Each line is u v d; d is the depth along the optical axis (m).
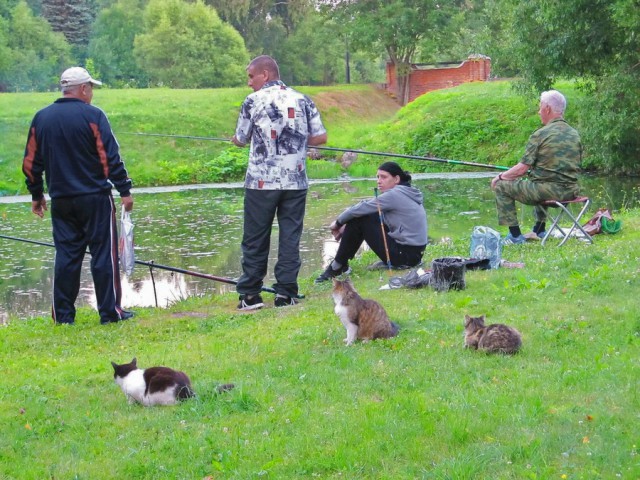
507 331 7.20
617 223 10.98
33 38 54.56
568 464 5.53
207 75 55.53
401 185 10.30
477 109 27.91
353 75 77.12
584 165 23.14
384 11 46.62
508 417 6.15
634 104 20.19
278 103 9.15
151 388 6.71
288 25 67.31
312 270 11.99
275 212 9.48
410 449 5.90
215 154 26.41
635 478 5.29
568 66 20.94
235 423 6.35
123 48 60.19
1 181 23.08
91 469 5.96
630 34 18.67
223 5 61.59
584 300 8.29
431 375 6.87
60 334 8.88
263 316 8.95
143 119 28.64
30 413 6.72
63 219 9.22
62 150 9.07
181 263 12.86
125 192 9.33
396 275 9.98
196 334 8.56
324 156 27.52
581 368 6.77
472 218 15.28
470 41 48.72
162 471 5.89
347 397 6.62
